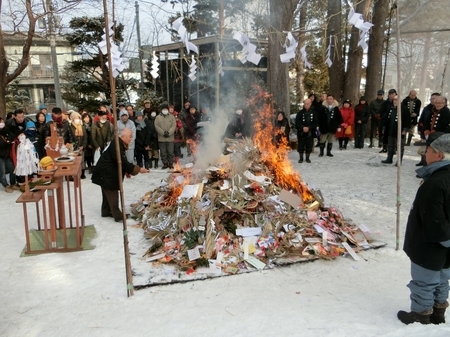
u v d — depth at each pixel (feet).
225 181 17.49
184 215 16.35
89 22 54.03
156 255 15.26
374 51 48.32
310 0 58.85
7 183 27.35
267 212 16.60
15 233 18.39
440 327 9.49
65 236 16.16
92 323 10.98
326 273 14.02
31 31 37.99
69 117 32.37
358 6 43.98
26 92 90.17
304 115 33.94
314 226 16.30
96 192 25.77
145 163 33.45
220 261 14.53
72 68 60.13
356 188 25.49
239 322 10.73
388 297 12.30
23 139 25.52
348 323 10.52
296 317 10.93
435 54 71.61
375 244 16.33
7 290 13.05
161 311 11.53
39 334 10.52
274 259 14.85
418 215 10.17
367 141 47.42
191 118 36.73
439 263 9.92
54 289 13.07
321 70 70.03
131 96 63.26
